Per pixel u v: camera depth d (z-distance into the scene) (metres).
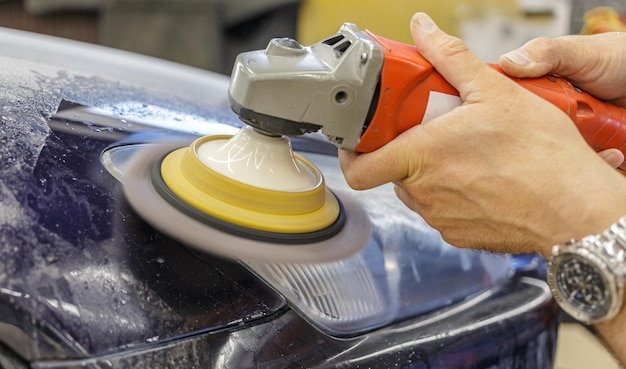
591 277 0.57
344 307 0.64
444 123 0.60
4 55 0.93
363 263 0.69
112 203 0.62
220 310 0.57
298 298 0.62
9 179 0.58
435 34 0.62
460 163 0.61
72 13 1.87
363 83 0.58
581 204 0.59
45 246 0.53
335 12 1.96
